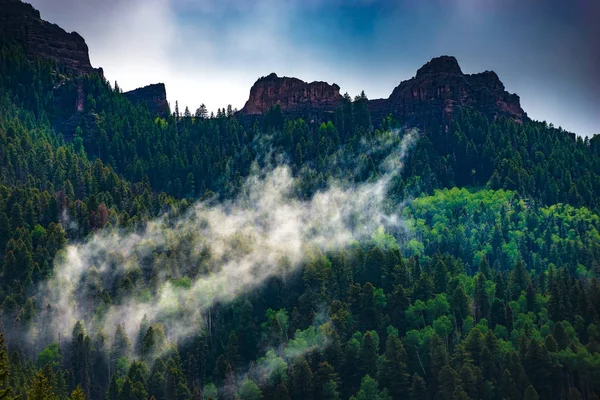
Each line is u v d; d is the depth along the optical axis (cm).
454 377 19162
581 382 19675
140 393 19475
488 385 19338
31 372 19462
